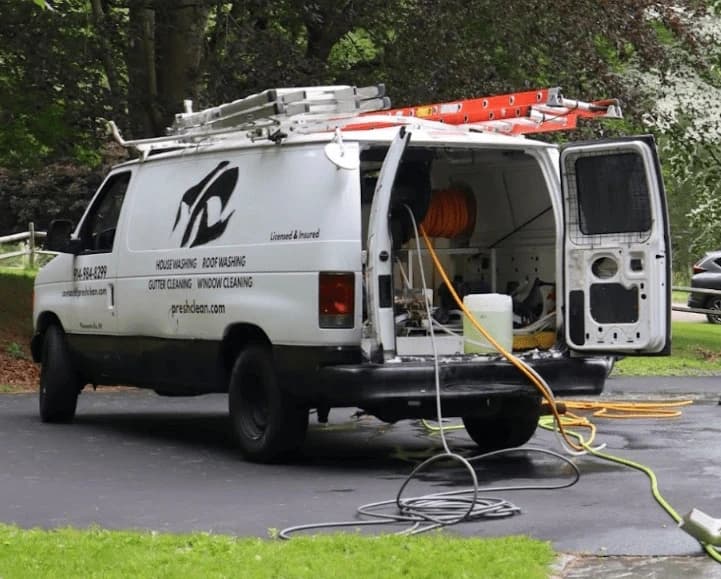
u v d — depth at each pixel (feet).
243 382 48.11
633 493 40.57
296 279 45.42
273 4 89.04
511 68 90.53
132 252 53.78
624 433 55.88
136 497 40.68
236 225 48.08
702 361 96.17
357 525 35.70
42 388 60.08
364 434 56.59
